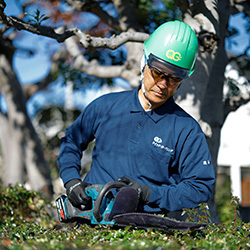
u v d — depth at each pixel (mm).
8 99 20172
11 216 8742
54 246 3119
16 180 20562
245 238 4133
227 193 21203
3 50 18359
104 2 10797
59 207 4723
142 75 4684
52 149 27344
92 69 12984
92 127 4926
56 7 14859
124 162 4613
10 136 21078
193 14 7719
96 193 4309
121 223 4184
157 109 4664
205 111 9039
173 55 4422
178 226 3930
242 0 9375
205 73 7988
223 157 24672
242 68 12742
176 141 4598
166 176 4625
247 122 24484
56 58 19375
